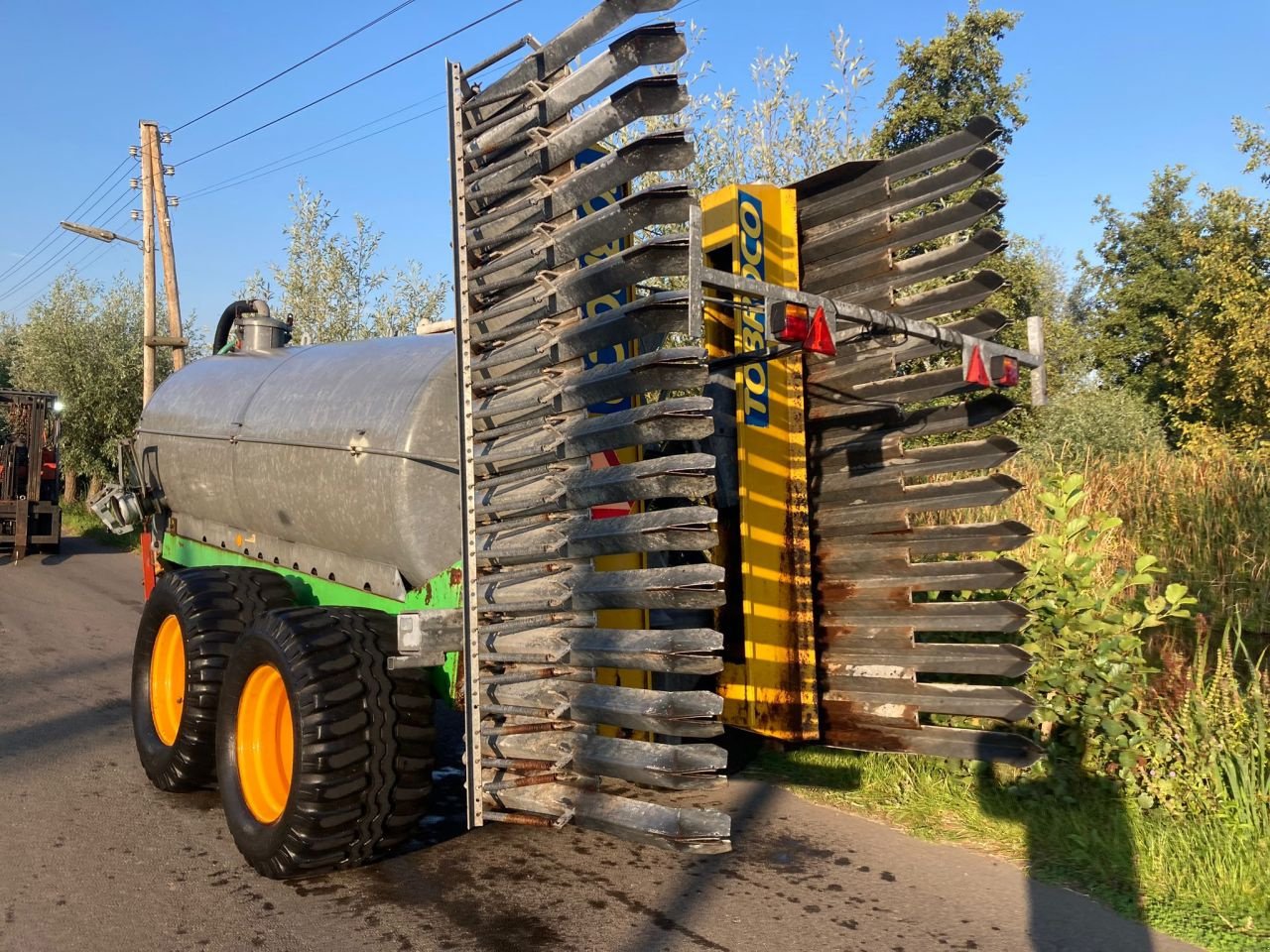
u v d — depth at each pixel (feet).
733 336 16.40
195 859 13.93
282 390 18.49
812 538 17.34
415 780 12.83
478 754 12.09
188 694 15.64
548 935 11.45
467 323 12.69
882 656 16.37
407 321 61.87
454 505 14.60
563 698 11.62
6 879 13.17
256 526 19.04
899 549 16.22
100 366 81.25
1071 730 15.92
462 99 12.97
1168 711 15.44
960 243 15.29
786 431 16.57
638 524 10.73
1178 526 24.09
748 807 16.03
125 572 51.21
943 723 17.46
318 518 16.30
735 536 16.37
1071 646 16.03
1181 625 19.02
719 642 10.34
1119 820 14.23
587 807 11.45
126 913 12.09
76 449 79.71
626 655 10.82
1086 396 42.73
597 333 11.25
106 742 20.10
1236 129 59.72
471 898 12.51
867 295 16.55
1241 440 51.26
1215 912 11.87
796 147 36.60
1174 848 13.24
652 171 10.77
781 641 16.33
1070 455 33.04
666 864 13.67
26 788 17.07
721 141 36.73
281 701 13.57
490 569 12.47
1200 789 14.19
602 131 11.20
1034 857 13.74
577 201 11.56
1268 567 21.25
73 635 32.96
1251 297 55.67
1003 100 53.88
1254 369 53.36
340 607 14.19
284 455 17.10
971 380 13.98
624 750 11.07
